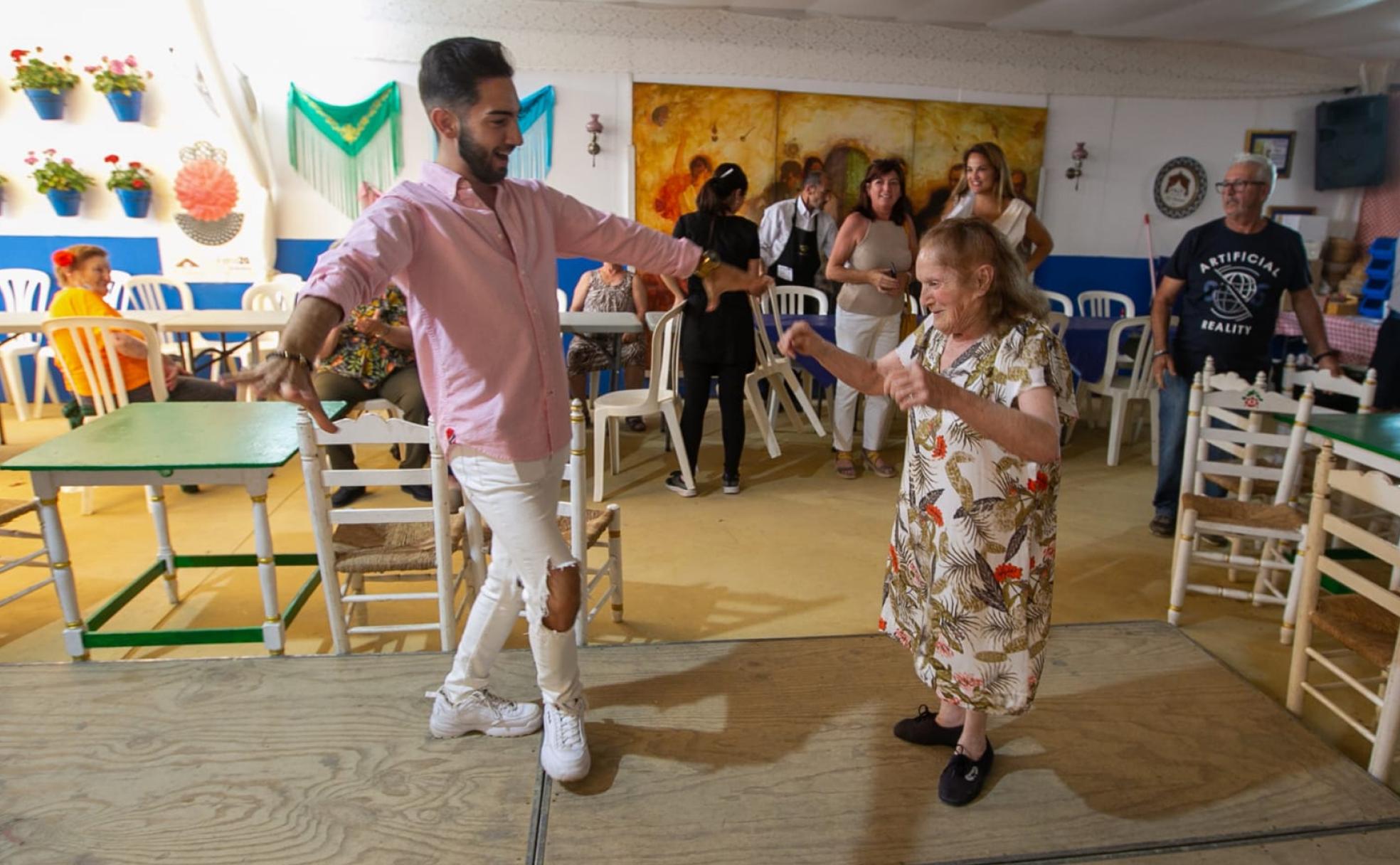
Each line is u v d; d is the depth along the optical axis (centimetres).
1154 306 346
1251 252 317
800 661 239
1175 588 280
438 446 217
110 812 178
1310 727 230
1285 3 488
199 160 536
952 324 164
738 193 372
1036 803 185
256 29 525
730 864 168
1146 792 189
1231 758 201
